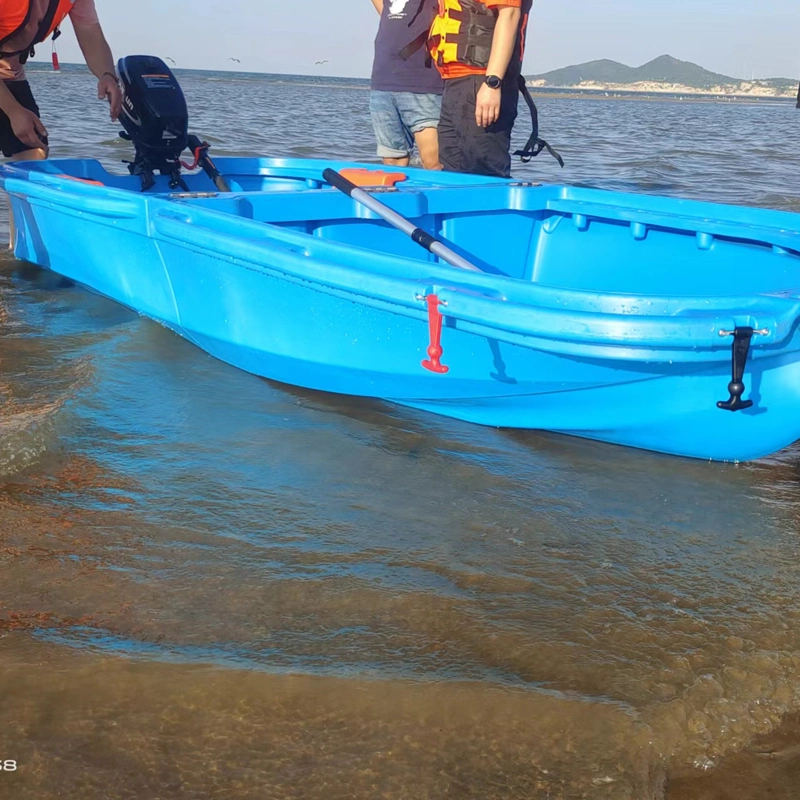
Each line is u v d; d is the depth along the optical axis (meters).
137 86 4.38
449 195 3.59
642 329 2.13
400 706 1.56
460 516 2.22
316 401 2.96
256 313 2.95
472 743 1.50
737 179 9.24
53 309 3.77
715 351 2.18
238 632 1.74
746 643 1.76
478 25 4.13
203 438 2.59
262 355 3.04
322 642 1.72
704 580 1.99
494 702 1.58
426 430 2.76
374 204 3.15
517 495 2.35
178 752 1.46
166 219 3.08
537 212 3.84
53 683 1.58
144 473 2.35
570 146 13.38
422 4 4.75
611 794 1.42
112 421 2.66
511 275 3.87
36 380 2.93
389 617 1.80
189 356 3.30
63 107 16.14
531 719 1.55
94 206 3.43
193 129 12.79
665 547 2.12
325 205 3.40
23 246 4.42
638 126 21.80
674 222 3.31
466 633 1.76
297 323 2.84
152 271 3.36
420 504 2.27
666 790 1.45
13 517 2.11
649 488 2.43
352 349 2.76
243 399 2.93
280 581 1.90
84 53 4.57
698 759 1.51
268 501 2.24
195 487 2.29
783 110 69.81
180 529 2.09
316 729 1.51
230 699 1.56
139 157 4.54
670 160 11.23
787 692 1.65
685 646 1.75
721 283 3.21
